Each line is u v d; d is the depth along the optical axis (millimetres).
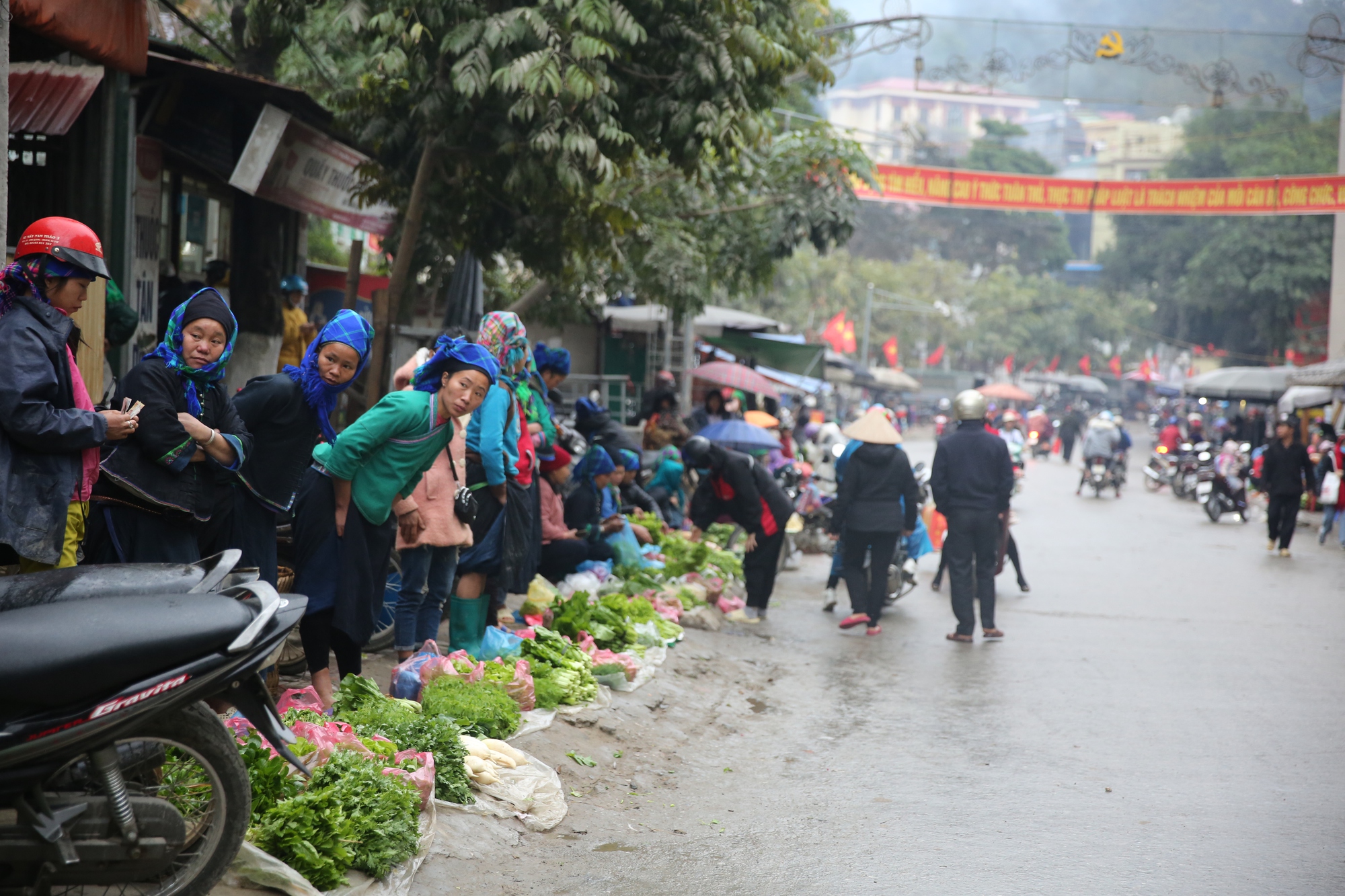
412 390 5305
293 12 9234
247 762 3875
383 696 5145
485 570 6551
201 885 3275
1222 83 21828
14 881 3092
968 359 89562
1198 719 7148
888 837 4871
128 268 8078
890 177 22969
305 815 3730
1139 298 86750
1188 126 63500
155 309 9234
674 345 20656
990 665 8750
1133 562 15656
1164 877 4469
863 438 9883
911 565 15062
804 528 15492
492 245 10680
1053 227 93438
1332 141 54188
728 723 6809
